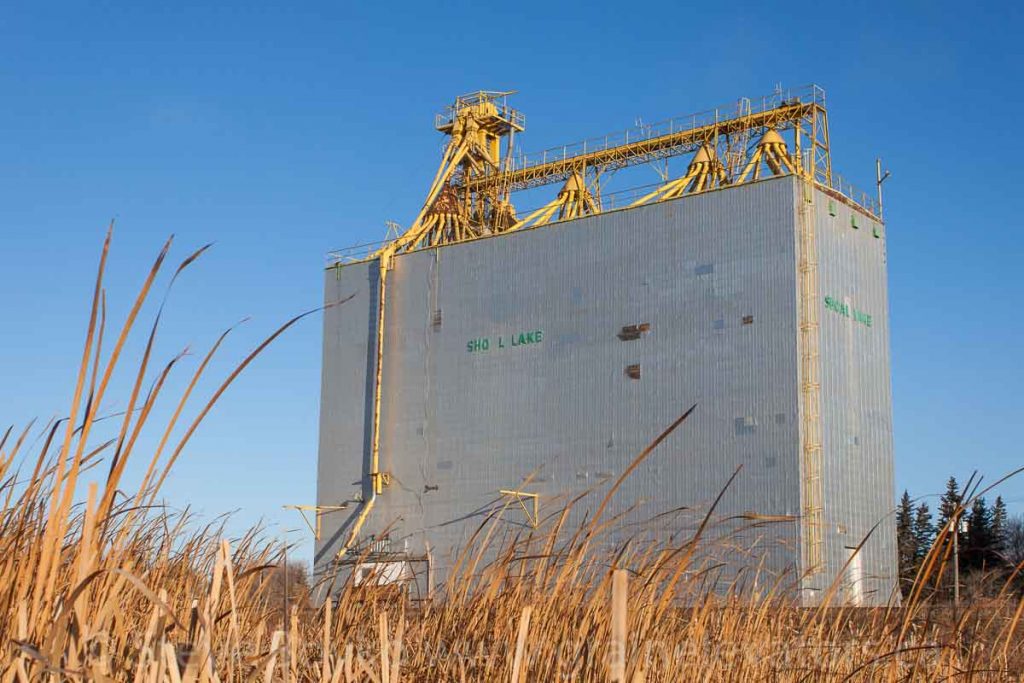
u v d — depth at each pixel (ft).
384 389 217.36
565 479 189.67
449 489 203.82
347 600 33.68
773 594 37.29
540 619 29.07
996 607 30.68
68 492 15.25
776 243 176.24
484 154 236.22
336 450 221.46
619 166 221.66
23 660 14.97
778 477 167.12
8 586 16.53
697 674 30.89
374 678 20.11
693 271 183.42
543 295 199.72
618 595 12.01
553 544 31.81
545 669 27.73
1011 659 30.40
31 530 17.38
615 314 190.39
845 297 182.60
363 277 226.17
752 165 191.01
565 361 194.39
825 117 196.24
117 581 17.03
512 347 201.77
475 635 31.83
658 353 183.83
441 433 207.51
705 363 178.70
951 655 29.50
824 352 174.70
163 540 27.20
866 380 182.91
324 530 218.38
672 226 187.11
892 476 183.32
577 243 197.47
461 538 199.62
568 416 191.83
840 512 169.48
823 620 35.19
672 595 29.86
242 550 32.30
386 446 214.69
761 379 172.55
